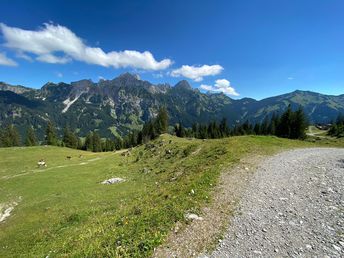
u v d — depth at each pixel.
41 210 27.19
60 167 54.41
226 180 16.02
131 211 14.05
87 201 28.22
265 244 8.45
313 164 20.03
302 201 12.02
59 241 14.37
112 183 37.19
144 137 110.56
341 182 14.36
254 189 14.22
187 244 8.71
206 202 12.32
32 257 12.95
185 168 28.03
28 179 42.25
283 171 18.16
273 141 37.16
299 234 8.97
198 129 154.50
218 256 7.93
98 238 10.76
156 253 8.28
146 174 39.34
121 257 8.23
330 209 10.82
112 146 141.75
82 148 138.75
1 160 61.75
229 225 9.95
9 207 30.72
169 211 11.30
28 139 118.44
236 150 27.27
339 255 7.52
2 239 20.81
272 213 10.88
